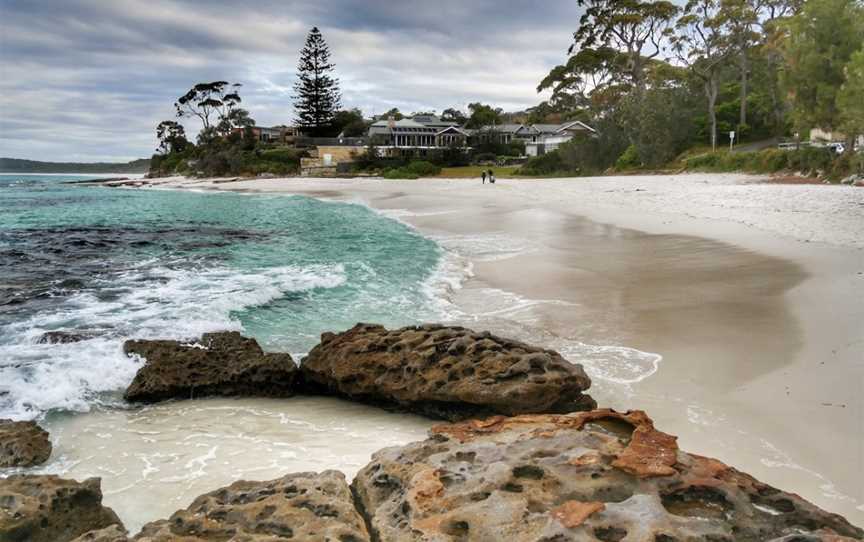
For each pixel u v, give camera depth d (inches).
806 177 1497.3
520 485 141.4
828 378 266.8
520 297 460.4
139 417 252.1
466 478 146.2
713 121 2271.2
